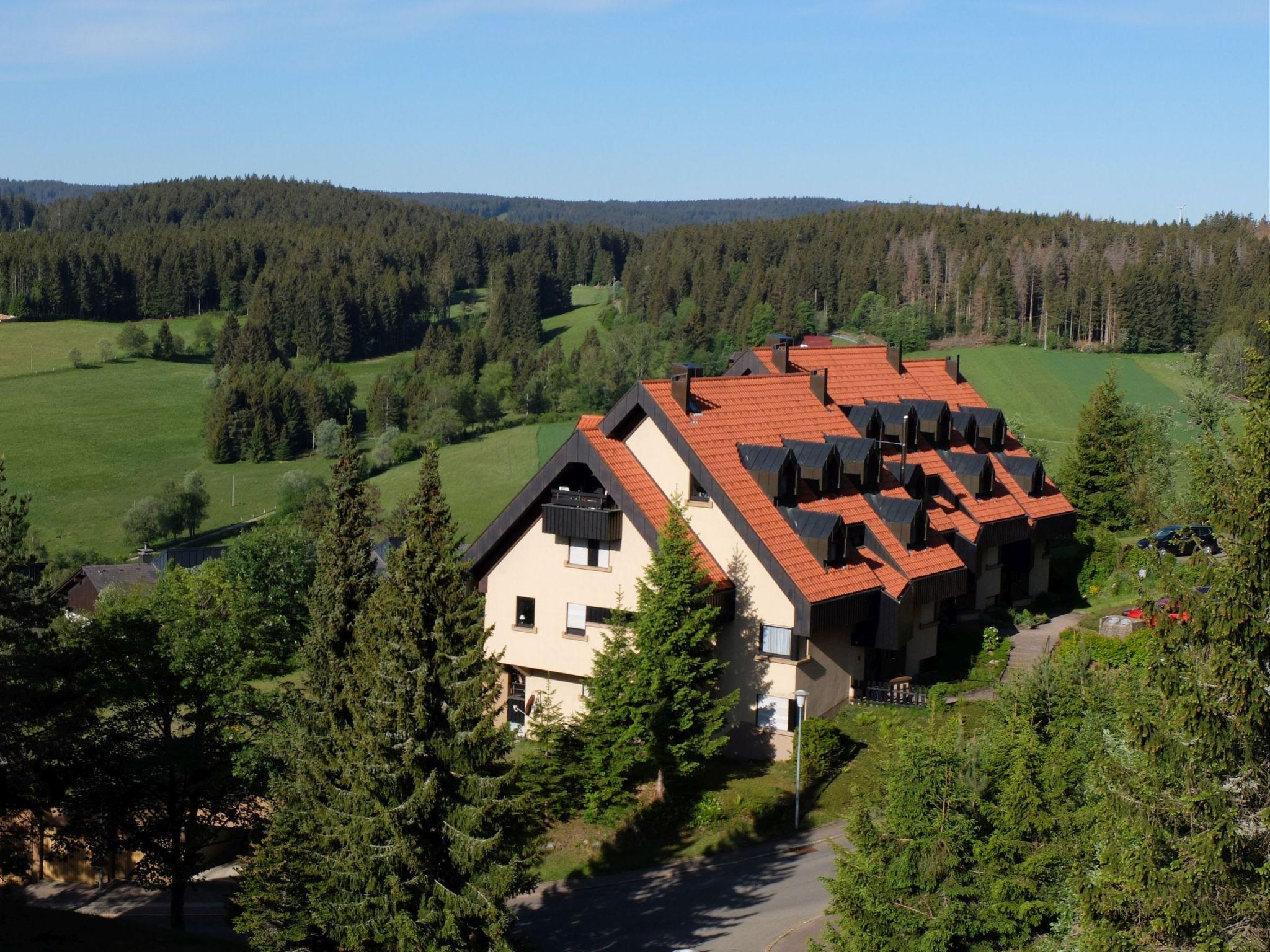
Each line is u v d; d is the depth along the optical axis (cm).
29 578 3666
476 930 2753
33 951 3275
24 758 3384
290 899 3103
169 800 3781
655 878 3703
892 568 4772
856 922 2469
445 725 2783
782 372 5506
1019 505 5869
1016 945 2416
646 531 4450
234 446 17238
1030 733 2602
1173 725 2162
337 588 3369
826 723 4300
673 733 4069
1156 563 2242
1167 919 2081
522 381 18575
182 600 3925
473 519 13100
